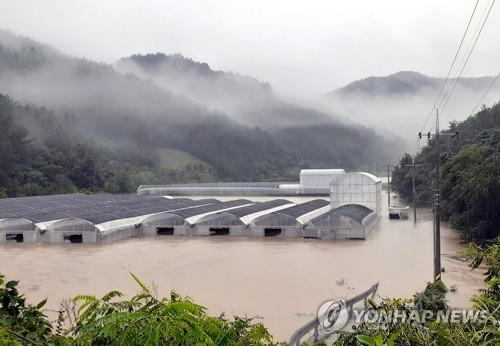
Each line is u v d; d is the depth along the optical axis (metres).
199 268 33.84
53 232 46.59
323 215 48.59
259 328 7.29
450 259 36.69
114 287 27.97
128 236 50.38
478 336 7.75
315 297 25.69
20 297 6.61
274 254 39.56
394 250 41.09
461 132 107.50
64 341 6.06
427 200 86.62
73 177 111.25
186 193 111.38
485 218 43.88
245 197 105.81
